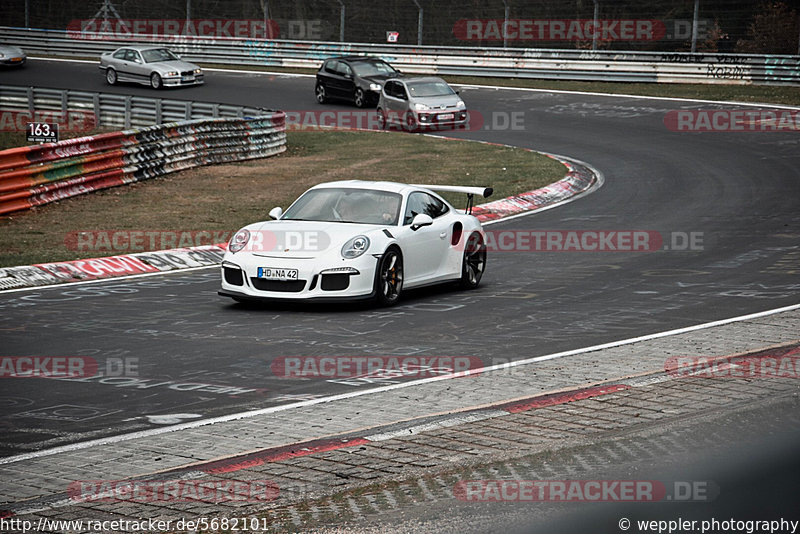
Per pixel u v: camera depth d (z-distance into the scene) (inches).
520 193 2716.5
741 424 885.2
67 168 2677.2
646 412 922.1
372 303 1513.3
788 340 1229.1
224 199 2721.5
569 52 5152.6
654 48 6555.1
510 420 897.5
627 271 1793.8
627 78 5002.5
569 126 3991.1
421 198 1614.2
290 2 7160.4
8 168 2442.2
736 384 1020.5
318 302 1417.3
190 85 5280.5
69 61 6353.3
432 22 7003.0
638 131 3796.8
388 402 965.2
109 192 2810.0
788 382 1026.7
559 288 1646.2
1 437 866.1
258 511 685.3
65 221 2352.4
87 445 839.1
